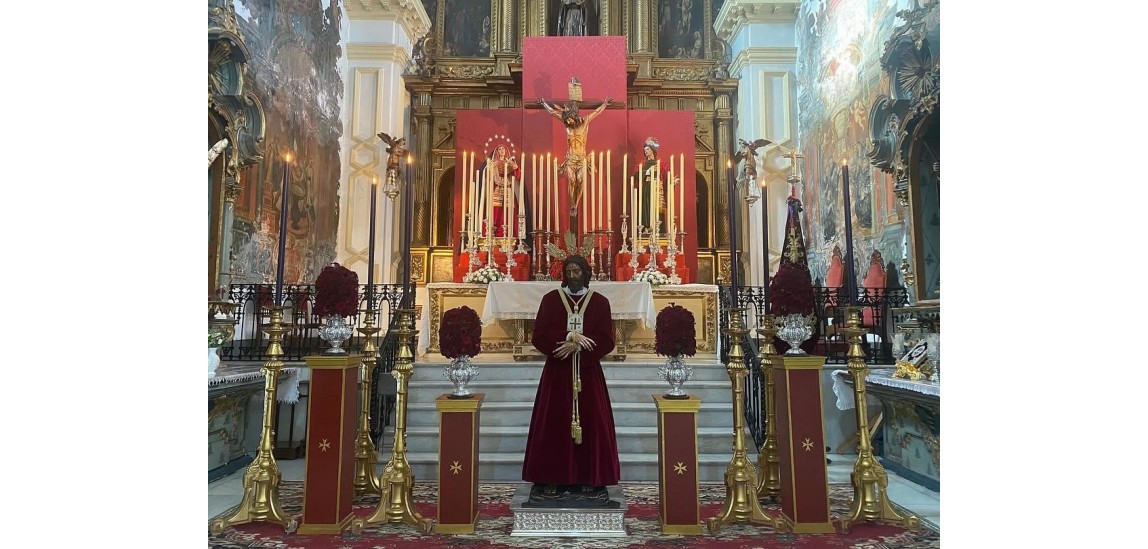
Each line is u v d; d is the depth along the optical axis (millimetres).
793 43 13008
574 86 12133
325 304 4973
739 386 5273
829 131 10984
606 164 12461
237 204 8484
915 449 6668
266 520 4965
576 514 4797
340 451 4867
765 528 4977
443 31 14461
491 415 7137
